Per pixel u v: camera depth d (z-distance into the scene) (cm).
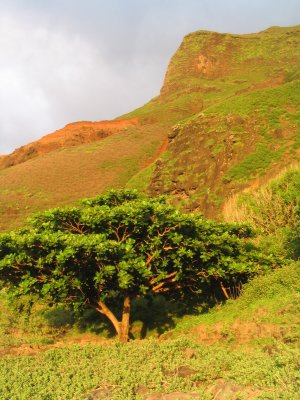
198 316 1267
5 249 1226
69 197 5638
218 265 1298
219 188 3625
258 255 1351
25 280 1203
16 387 766
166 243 1263
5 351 1066
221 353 858
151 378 752
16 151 8181
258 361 732
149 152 6975
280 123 4172
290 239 1469
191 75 11050
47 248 1174
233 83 9788
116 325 1248
